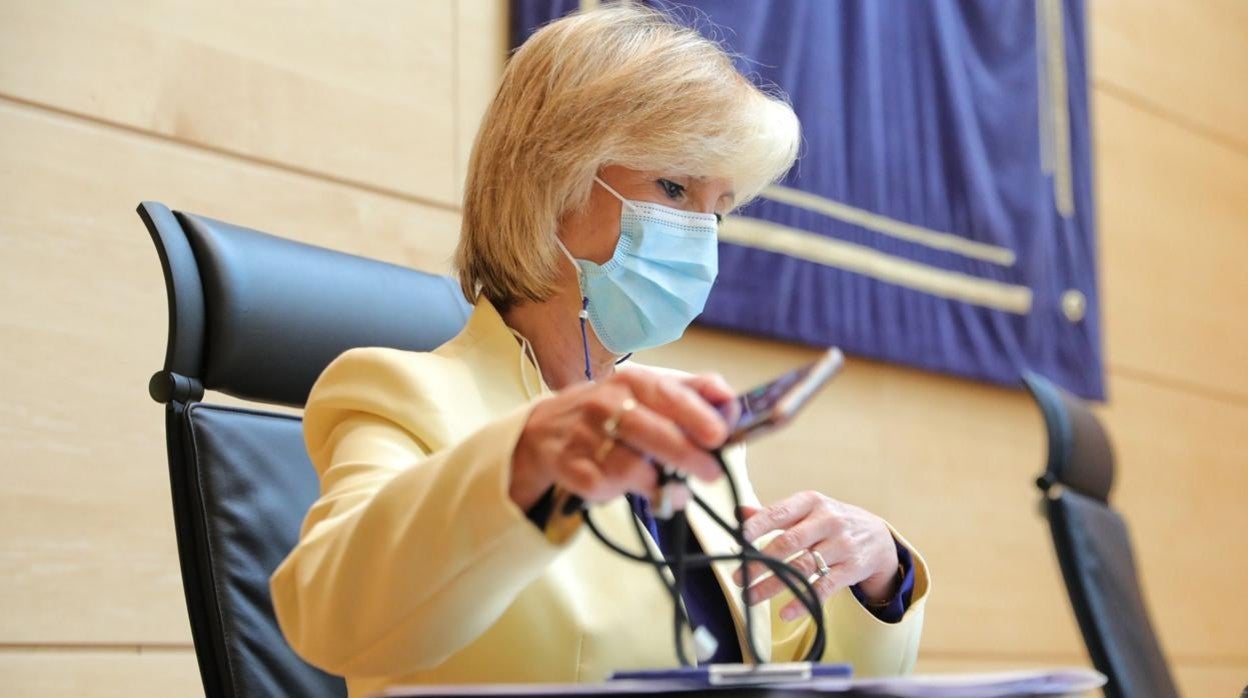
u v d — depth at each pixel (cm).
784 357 394
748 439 102
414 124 329
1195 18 620
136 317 275
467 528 115
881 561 163
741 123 177
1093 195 509
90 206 272
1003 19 483
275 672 160
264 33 304
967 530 455
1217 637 558
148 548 272
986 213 459
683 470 105
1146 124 580
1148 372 555
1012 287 465
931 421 448
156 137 284
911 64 445
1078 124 507
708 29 375
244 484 166
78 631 260
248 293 173
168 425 166
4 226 261
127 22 282
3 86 265
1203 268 593
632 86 174
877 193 423
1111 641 219
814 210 400
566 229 179
